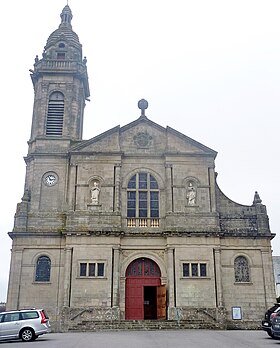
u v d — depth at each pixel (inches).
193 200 1290.6
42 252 1230.3
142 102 1407.5
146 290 1302.9
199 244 1234.6
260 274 1237.7
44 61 1461.6
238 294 1215.6
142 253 1240.8
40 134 1380.4
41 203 1300.4
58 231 1251.8
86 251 1211.9
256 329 1169.4
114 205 1268.5
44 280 1210.6
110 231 1222.9
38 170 1333.7
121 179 1310.3
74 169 1305.4
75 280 1186.0
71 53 1492.4
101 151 1318.9
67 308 1148.5
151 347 684.7
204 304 1180.5
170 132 1359.5
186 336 894.4
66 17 1593.3
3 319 869.8
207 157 1337.4
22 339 852.6
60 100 1432.1
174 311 1163.3
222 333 986.1
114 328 1096.8
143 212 1289.4
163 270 1227.9
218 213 1277.1
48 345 733.3
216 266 1216.2
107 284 1184.2
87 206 1267.2
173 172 1315.2
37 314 882.1
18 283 1197.1
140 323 1115.3
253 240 1267.2
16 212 1273.4
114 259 1206.3
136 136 1362.0
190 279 1202.6
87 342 769.6
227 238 1266.0
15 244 1232.8
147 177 1323.8
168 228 1247.5
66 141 1374.3
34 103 1460.4
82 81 1488.7
